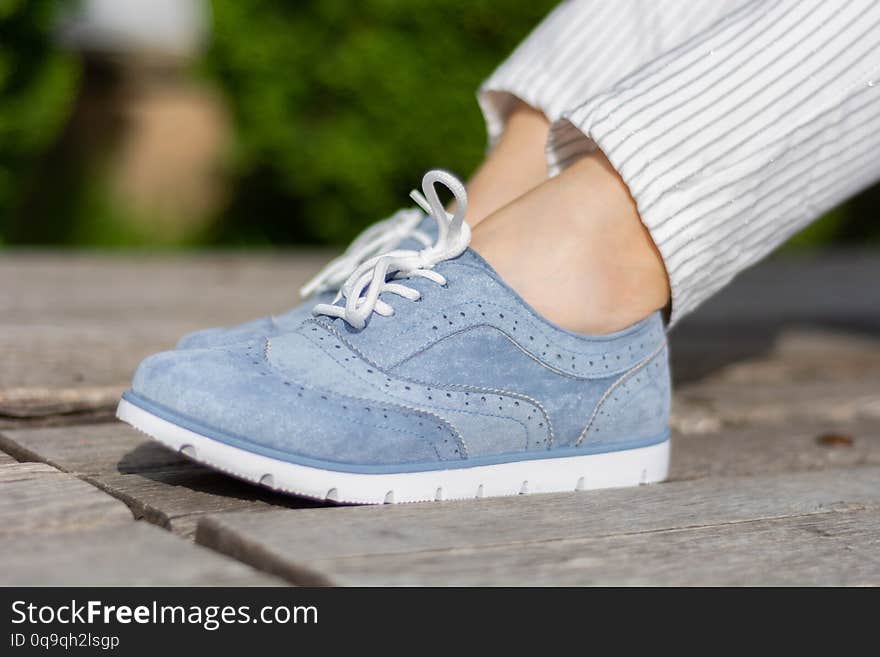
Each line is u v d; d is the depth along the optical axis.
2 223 4.27
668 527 1.04
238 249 5.77
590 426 1.20
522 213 1.19
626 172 1.13
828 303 3.40
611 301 1.18
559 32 1.45
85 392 1.49
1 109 3.95
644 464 1.25
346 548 0.89
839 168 1.21
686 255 1.17
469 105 4.94
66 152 5.54
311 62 4.95
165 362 1.07
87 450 1.27
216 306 2.51
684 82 1.14
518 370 1.14
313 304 1.33
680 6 1.42
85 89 5.66
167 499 1.08
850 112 1.17
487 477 1.14
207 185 5.81
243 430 1.04
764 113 1.14
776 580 0.90
